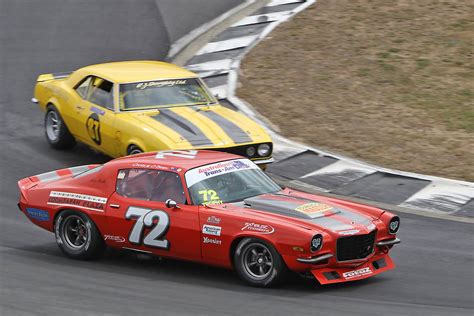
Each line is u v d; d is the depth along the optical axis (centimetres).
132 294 3189
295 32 7344
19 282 3378
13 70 6788
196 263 3656
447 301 3133
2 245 3981
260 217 3253
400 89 6419
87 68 5331
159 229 3425
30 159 5275
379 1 7894
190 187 3416
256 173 3631
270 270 3209
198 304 3048
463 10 7675
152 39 7362
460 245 3884
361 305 3044
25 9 8069
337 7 7806
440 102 6206
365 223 3341
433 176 4931
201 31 7488
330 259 3189
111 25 7681
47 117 5506
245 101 6153
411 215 4328
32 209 3825
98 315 2931
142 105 4912
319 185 4803
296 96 6275
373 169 5041
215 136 4609
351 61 6862
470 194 4619
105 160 5297
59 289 3269
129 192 3562
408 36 7256
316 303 3056
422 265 3616
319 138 5584
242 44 7156
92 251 3659
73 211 3694
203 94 5122
